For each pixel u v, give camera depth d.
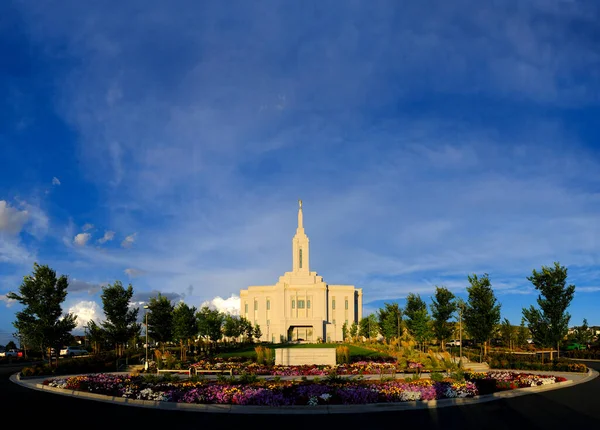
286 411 24.34
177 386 29.83
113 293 56.41
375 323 100.12
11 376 44.88
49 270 47.25
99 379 33.84
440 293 59.38
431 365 44.59
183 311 61.44
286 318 122.00
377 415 23.42
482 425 21.08
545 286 48.22
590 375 42.03
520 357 54.12
